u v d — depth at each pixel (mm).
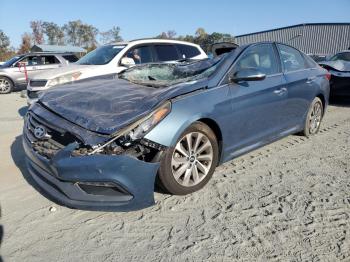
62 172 3096
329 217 3305
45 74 7820
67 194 3186
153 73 4949
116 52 8117
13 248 2818
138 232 3053
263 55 4699
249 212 3387
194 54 8938
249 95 4145
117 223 3188
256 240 2945
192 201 3586
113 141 3096
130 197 3178
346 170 4453
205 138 3736
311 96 5516
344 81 8719
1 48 58469
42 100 4039
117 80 4637
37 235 2992
